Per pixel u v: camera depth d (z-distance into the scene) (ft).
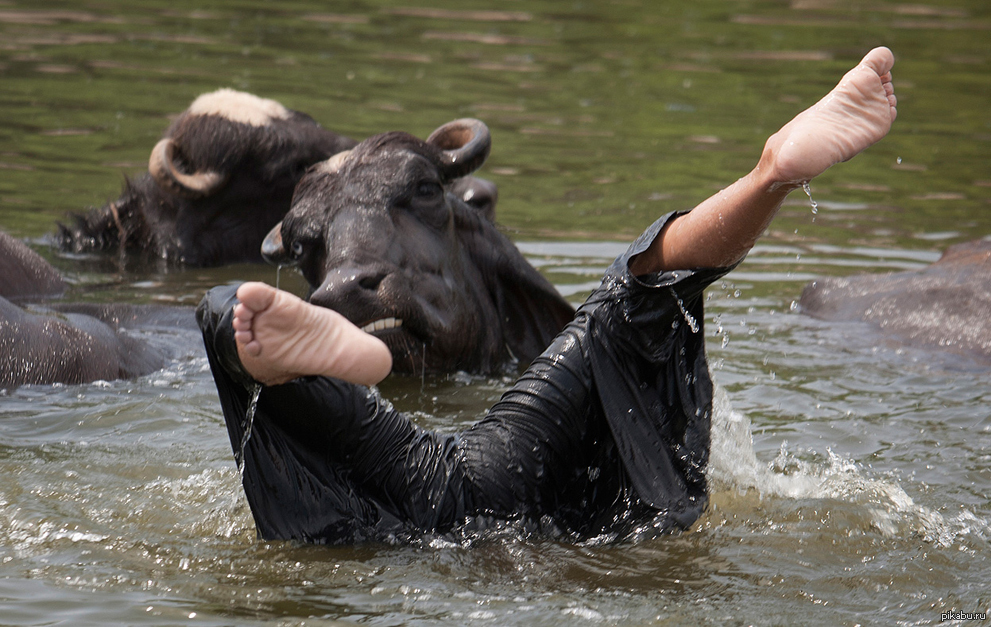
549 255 64.75
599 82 116.88
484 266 48.19
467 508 30.55
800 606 26.61
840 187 83.51
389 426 30.35
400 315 41.96
